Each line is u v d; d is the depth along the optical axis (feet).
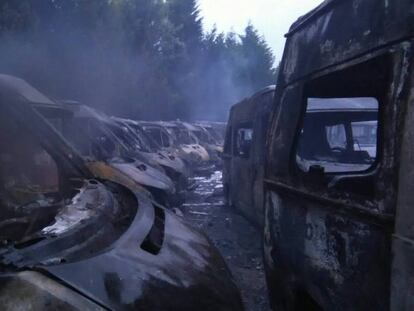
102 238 7.12
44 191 12.63
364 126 15.76
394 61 5.77
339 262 6.73
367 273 5.95
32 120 11.13
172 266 6.93
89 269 5.74
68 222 7.25
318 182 7.69
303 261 8.15
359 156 14.93
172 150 44.50
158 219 9.72
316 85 9.22
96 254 6.30
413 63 5.40
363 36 6.63
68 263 5.73
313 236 7.72
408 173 5.20
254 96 23.43
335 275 6.87
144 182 21.80
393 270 5.34
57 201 10.05
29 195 11.00
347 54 7.03
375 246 5.76
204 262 7.97
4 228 8.08
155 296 5.88
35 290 5.04
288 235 8.91
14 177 13.33
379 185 5.79
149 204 10.28
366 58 6.45
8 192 10.61
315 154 15.01
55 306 4.95
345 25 7.28
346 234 6.52
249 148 23.82
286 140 9.41
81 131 22.58
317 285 7.58
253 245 20.81
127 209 9.73
